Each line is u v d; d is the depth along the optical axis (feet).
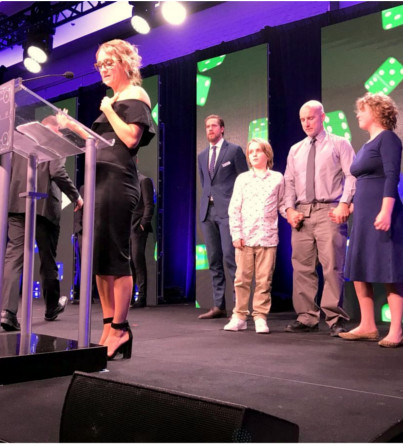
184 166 19.31
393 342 8.25
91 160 6.25
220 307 13.00
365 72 13.21
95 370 5.91
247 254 10.66
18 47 24.56
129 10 20.30
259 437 2.91
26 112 5.63
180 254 19.31
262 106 15.25
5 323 10.26
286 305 14.87
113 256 6.69
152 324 11.57
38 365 5.46
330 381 5.65
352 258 8.95
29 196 6.73
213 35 19.06
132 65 7.15
